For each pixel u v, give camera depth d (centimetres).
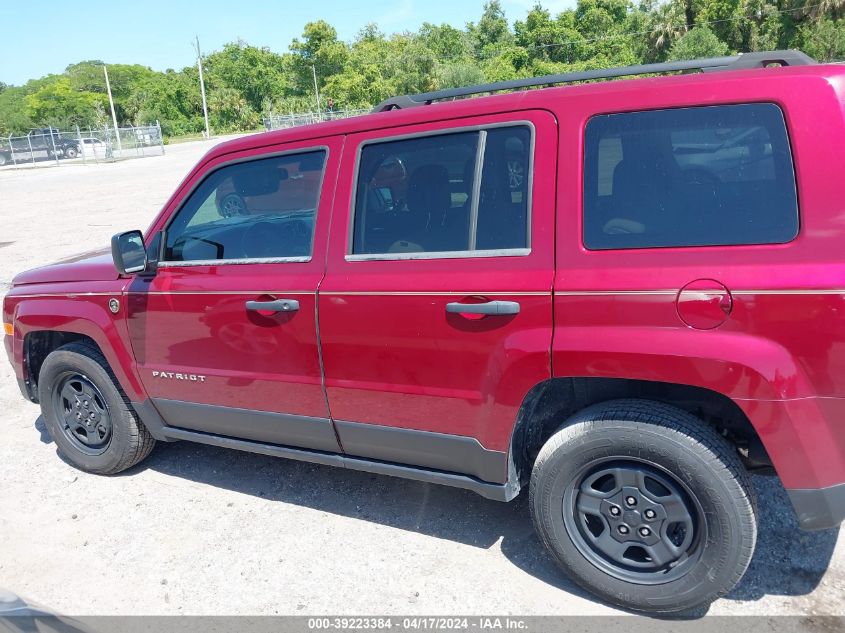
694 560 263
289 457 360
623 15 9544
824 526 244
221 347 353
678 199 254
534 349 269
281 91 9781
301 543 346
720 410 272
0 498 409
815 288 228
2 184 3039
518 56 8756
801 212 234
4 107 10169
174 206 368
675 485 262
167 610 303
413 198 303
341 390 323
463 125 292
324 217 322
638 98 262
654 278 250
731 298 239
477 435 296
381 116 315
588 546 285
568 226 268
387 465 330
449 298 286
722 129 249
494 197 285
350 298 309
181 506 388
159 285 367
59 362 415
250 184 346
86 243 1325
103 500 400
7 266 1130
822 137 233
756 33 6162
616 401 274
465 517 359
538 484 284
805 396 235
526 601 294
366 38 10775
